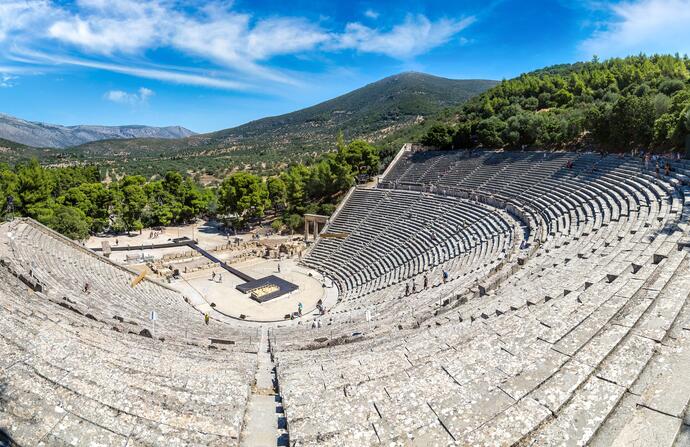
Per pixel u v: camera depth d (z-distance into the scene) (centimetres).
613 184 3984
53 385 863
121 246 6875
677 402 696
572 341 941
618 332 942
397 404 786
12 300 1641
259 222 8556
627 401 717
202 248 6738
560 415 690
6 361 941
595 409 694
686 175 3397
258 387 1246
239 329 3059
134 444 724
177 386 1002
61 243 4319
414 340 1435
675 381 752
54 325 1371
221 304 4388
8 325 1186
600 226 2930
